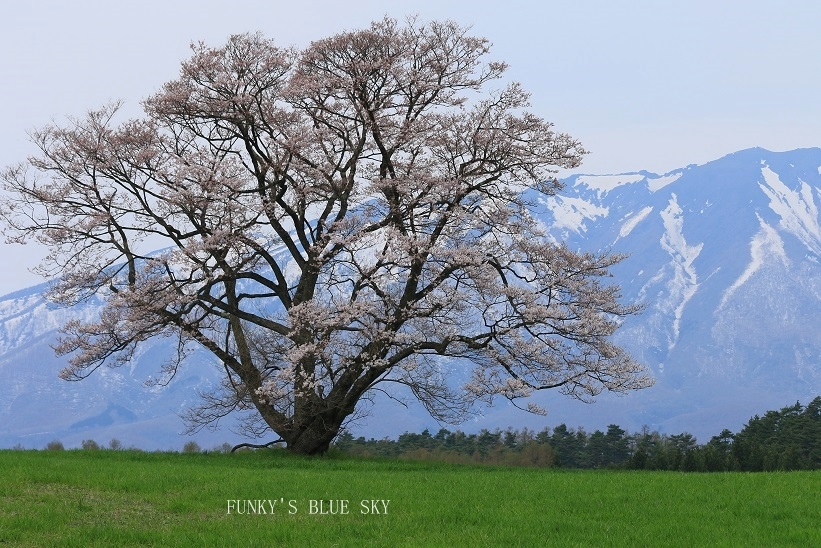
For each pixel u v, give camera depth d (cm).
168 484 2005
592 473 2644
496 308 3055
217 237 2938
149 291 2955
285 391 2995
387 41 3106
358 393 3050
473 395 2905
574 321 2891
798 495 1984
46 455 2777
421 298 3003
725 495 1978
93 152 3128
